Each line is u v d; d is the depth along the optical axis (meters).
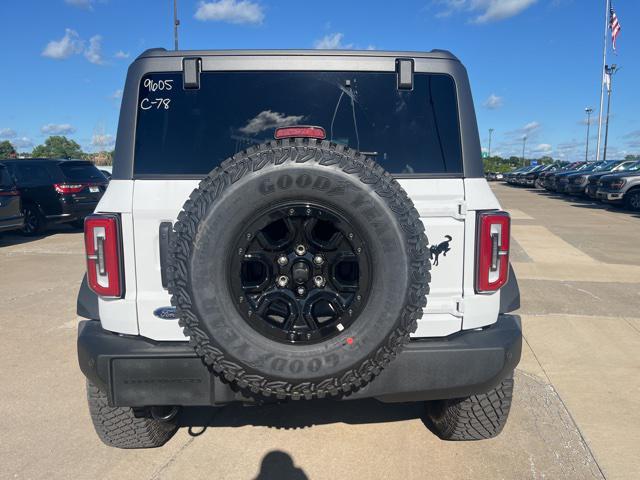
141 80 2.56
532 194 27.47
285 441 3.15
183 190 2.39
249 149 2.11
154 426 2.96
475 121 2.61
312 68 2.61
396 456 2.98
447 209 2.45
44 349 4.69
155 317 2.38
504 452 3.01
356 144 2.64
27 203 12.11
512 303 2.65
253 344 2.09
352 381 2.15
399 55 2.63
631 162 22.70
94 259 2.35
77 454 3.01
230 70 2.59
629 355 4.48
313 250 2.15
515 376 4.04
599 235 11.67
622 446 3.06
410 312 2.12
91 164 13.02
